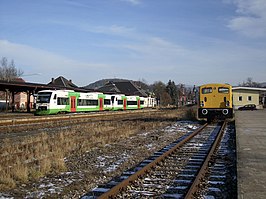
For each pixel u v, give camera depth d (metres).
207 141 16.77
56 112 39.12
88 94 46.97
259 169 8.65
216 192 7.44
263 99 92.94
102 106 51.41
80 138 17.55
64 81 92.44
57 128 24.38
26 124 26.88
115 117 39.56
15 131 21.97
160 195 7.27
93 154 12.93
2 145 14.91
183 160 11.42
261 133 18.19
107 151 13.66
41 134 19.34
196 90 30.31
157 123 28.61
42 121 30.67
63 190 7.88
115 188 7.20
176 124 28.23
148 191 7.59
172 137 18.84
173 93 129.12
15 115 38.47
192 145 15.24
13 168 9.66
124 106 60.09
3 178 8.58
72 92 42.78
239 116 37.47
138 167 10.39
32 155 12.03
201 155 12.45
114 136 18.34
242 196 6.23
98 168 10.36
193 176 9.01
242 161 9.77
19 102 80.38
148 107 76.56
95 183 8.54
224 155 12.28
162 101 121.81
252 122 27.19
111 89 110.56
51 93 38.41
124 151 13.65
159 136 19.17
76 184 8.41
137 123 28.69
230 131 21.88
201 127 23.91
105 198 6.68
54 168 10.15
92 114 40.56
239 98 72.38
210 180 8.54
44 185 8.38
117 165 10.81
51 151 13.27
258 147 12.80
